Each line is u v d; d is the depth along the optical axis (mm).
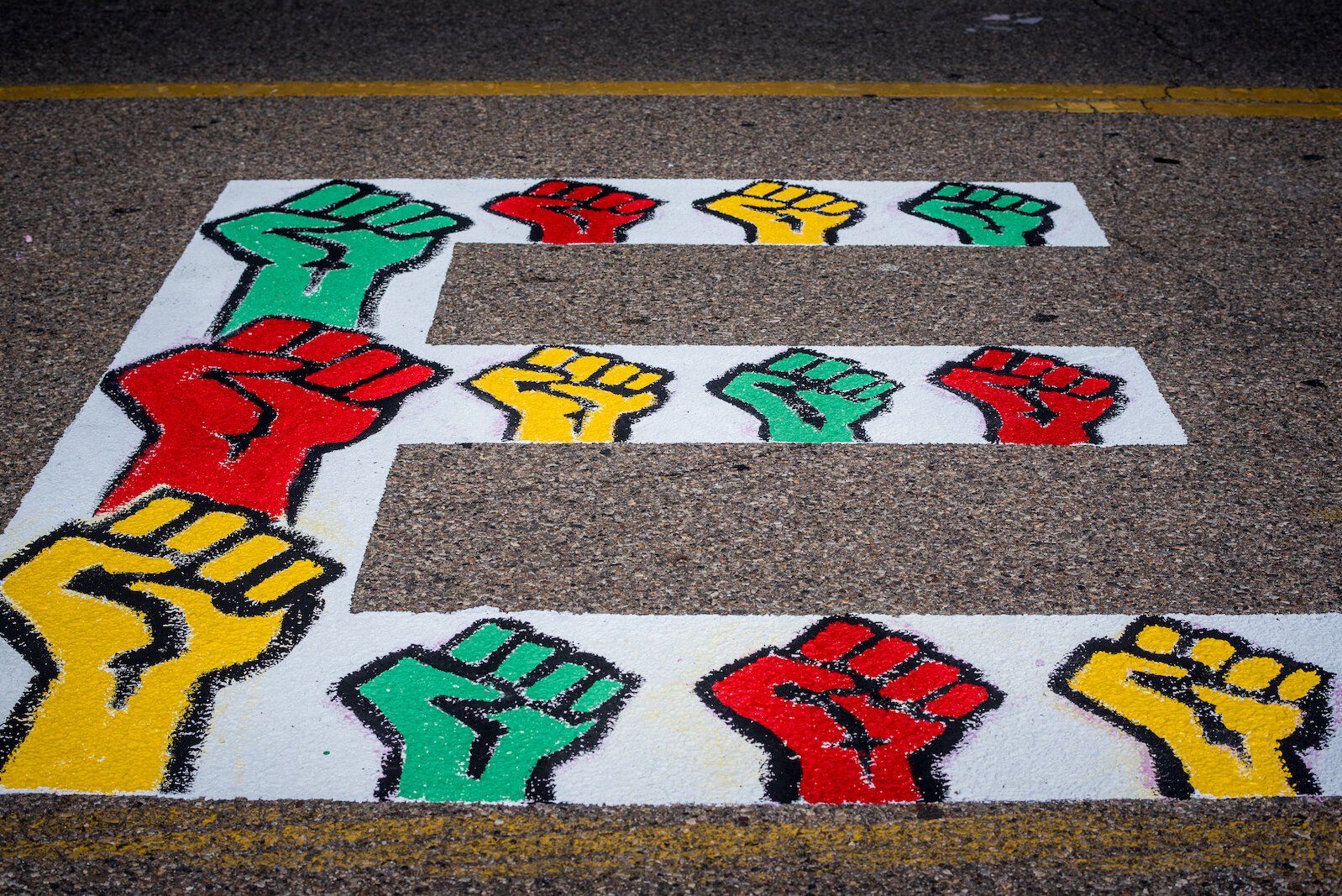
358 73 6359
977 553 3248
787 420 3760
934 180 5328
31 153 5477
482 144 5621
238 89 6160
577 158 5504
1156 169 5422
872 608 3066
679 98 6094
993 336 4215
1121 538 3307
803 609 3062
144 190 5172
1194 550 3270
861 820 2564
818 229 4914
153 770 2641
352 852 2480
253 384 3908
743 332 4227
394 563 3191
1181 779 2650
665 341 4168
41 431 3664
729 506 3398
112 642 2943
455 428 3709
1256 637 2998
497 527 3309
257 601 3064
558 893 2406
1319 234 4879
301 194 5152
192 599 3070
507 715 2777
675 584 3131
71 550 3215
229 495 3414
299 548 3238
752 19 7113
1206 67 6488
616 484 3477
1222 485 3508
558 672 2885
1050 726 2766
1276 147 5613
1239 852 2500
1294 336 4219
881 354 4109
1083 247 4789
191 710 2779
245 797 2592
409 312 4336
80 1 7355
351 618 3023
